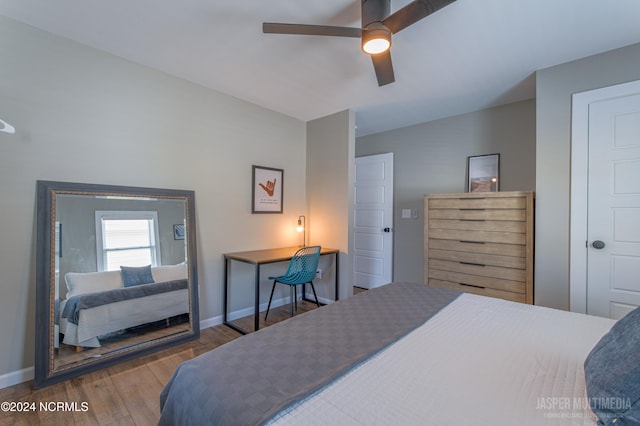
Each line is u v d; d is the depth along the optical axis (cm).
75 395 182
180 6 176
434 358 109
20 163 193
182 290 261
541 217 245
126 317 229
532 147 310
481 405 83
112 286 224
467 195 287
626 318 97
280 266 362
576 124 230
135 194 240
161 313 248
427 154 386
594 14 178
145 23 192
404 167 408
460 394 88
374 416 78
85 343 208
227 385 91
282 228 362
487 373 99
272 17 185
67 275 204
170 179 264
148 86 250
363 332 131
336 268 351
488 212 274
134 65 242
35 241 198
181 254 264
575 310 230
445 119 370
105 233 224
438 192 375
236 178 315
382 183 428
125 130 238
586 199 227
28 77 196
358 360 106
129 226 237
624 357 80
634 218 211
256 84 281
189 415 90
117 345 223
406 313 155
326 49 221
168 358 229
